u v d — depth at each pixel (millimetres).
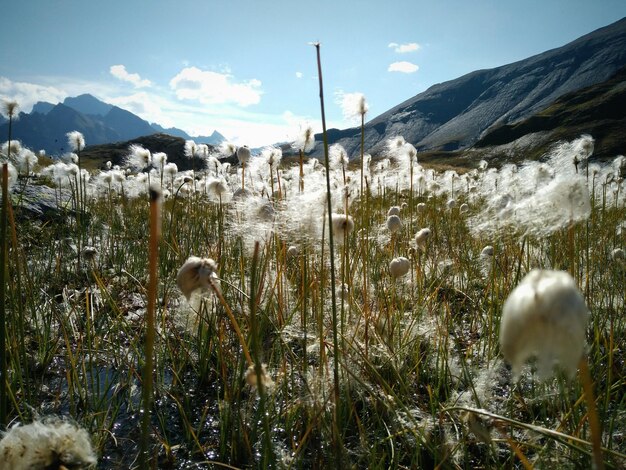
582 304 694
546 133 52406
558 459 1632
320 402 1928
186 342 2719
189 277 1269
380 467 1659
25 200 6074
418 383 2406
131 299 3688
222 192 3658
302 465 1697
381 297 2957
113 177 7582
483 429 1466
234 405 2133
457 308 3471
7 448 1089
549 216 1633
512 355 722
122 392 2311
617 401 2051
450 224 5422
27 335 2723
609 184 7066
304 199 2322
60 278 3896
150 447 1909
